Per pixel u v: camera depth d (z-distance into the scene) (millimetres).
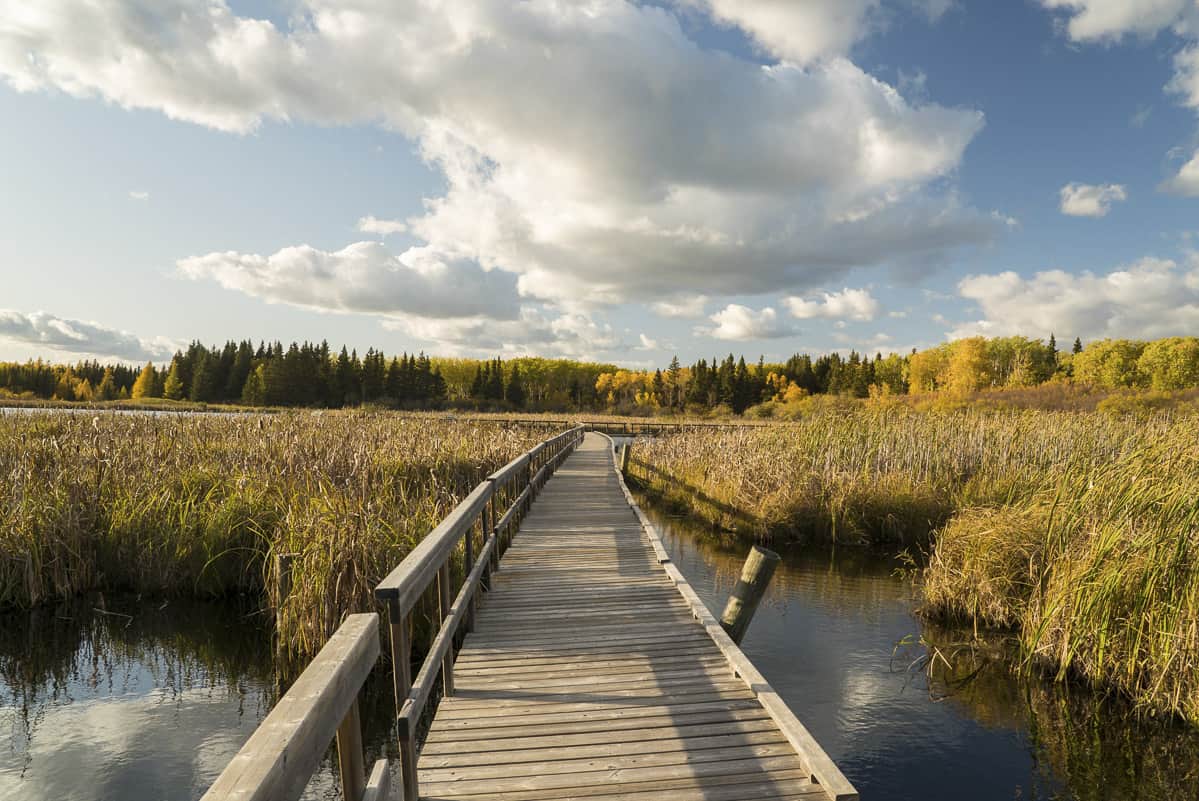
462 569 6762
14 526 7473
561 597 6215
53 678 5781
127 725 5035
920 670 6004
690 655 4781
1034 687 5633
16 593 7207
